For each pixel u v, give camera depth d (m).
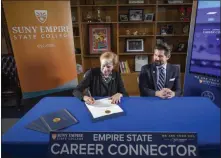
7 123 2.67
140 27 3.81
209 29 2.26
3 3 2.18
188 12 3.61
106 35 3.83
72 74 2.64
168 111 1.41
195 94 2.50
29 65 2.41
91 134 1.09
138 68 3.92
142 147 1.05
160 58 1.94
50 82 2.54
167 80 1.96
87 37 3.85
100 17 3.69
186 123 1.23
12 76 3.06
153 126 1.20
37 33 2.35
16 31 2.28
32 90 2.50
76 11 3.67
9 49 3.29
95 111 1.37
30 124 1.24
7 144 1.06
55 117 1.32
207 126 1.19
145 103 1.55
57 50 2.48
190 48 2.49
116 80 1.89
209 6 2.22
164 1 3.61
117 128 1.18
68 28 2.48
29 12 2.27
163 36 3.77
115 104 1.51
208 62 2.35
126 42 3.86
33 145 1.06
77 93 1.70
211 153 1.04
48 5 2.32
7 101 3.27
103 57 1.82
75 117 1.33
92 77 1.86
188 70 2.56
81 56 3.77
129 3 3.53
